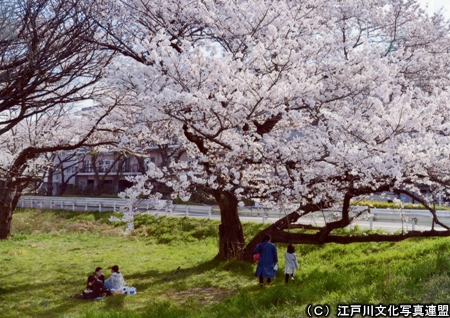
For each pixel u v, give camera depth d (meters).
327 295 7.41
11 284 11.05
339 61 9.85
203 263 12.55
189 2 10.45
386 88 8.44
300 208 10.93
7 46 6.75
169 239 17.94
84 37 7.86
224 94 8.40
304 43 10.13
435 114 9.84
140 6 10.62
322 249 13.12
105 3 9.59
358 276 8.45
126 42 10.90
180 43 11.08
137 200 8.92
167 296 9.66
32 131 18.36
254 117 8.73
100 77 8.59
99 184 37.56
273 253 9.55
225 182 9.44
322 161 8.94
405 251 11.16
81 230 21.38
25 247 17.03
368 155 8.28
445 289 6.54
